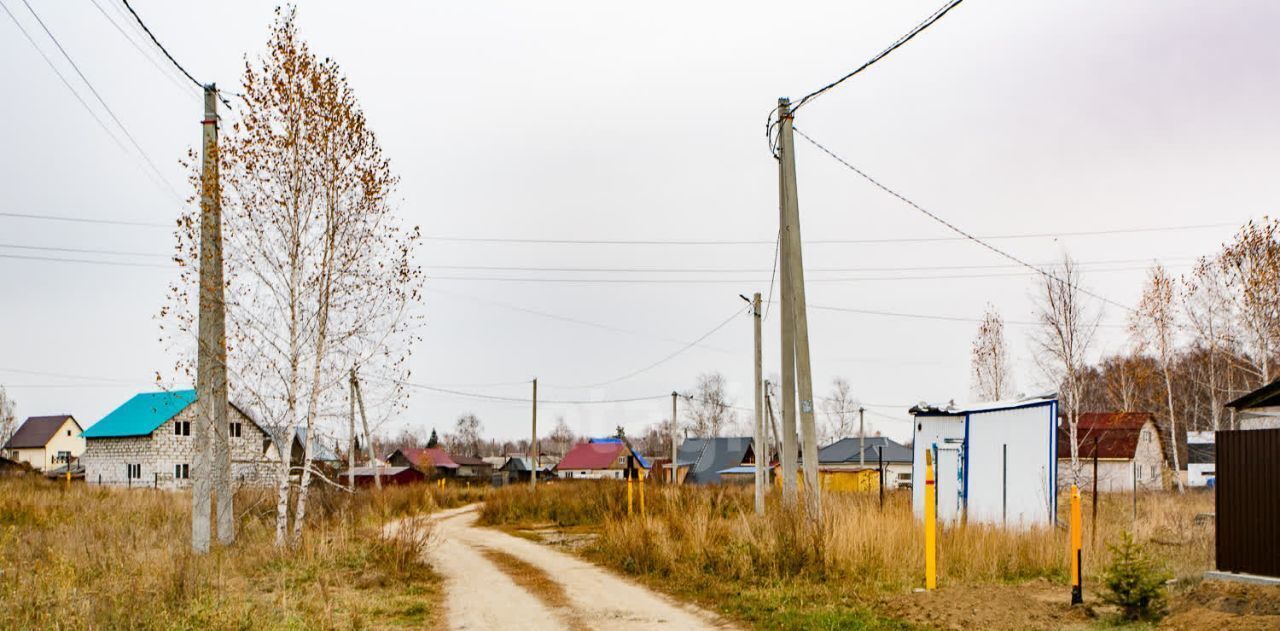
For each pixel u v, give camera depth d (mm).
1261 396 11125
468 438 144000
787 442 15703
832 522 13609
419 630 10250
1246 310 35781
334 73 17562
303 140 17297
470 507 43094
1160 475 56125
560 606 11945
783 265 16016
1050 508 17875
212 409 16641
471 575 15320
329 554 15531
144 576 12031
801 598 11305
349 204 17703
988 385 50062
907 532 13602
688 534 16141
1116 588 9492
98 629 9195
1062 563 12859
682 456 71812
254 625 9531
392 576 14055
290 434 17172
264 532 18828
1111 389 55438
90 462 61406
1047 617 9516
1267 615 8570
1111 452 51625
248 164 16922
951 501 21219
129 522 22391
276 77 17109
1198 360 55031
